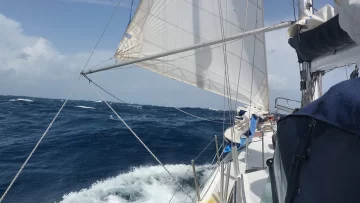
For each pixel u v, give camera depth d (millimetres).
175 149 9398
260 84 4801
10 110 23797
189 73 4539
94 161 8062
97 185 6070
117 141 10656
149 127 14375
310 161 1179
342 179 1054
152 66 4379
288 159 1347
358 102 1069
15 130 13891
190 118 21156
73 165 7742
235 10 4453
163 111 28391
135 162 7848
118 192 5602
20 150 9672
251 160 4211
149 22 4250
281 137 1427
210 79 4625
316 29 2404
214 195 3170
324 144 1144
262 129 5293
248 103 4922
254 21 4516
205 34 4438
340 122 1098
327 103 1177
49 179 6605
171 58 4398
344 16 1765
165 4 4254
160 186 5809
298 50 3111
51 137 11773
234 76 4680
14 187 6121
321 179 1115
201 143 10508
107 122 16875
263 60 4680
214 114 26797
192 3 4344
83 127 14555
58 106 31781
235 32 4512
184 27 4371
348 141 1065
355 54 2254
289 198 1283
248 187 2838
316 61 3121
